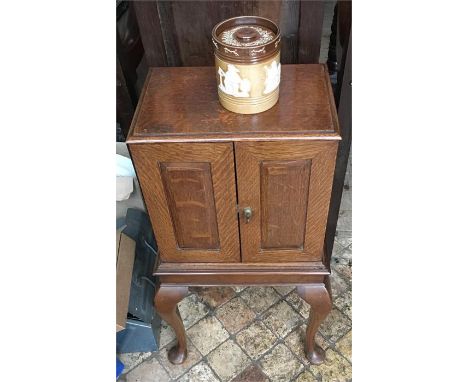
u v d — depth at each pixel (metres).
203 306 1.45
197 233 0.94
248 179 0.83
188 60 1.00
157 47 0.97
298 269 0.99
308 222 0.91
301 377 1.26
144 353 1.34
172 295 1.06
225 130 0.79
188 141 0.78
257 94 0.80
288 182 0.84
